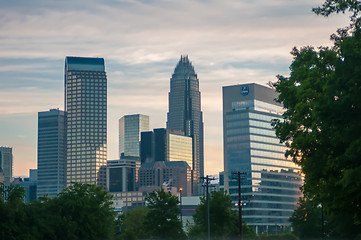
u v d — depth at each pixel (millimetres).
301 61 70062
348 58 50344
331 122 50281
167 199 155875
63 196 134125
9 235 117250
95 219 134750
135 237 176875
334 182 59719
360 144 48344
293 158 72562
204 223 159875
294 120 69062
